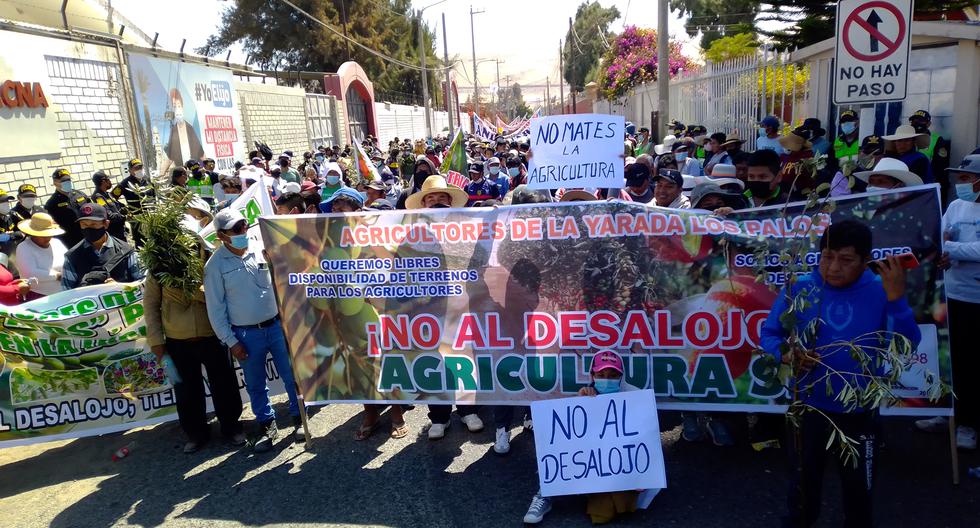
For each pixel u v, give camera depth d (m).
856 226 2.95
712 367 4.24
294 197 6.21
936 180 7.39
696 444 4.70
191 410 5.00
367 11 51.44
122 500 4.39
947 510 3.70
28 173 10.37
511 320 4.47
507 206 4.37
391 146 29.27
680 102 18.27
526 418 5.10
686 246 4.18
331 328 4.75
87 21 14.65
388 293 4.61
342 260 4.63
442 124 66.81
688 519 3.78
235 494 4.38
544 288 4.39
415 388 4.70
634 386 4.35
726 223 4.13
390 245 4.55
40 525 4.14
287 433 5.29
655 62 27.81
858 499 3.14
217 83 18.03
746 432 4.83
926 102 8.40
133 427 5.18
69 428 5.04
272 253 4.71
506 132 35.91
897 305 3.04
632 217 4.22
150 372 5.20
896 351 2.92
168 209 4.82
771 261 4.09
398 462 4.70
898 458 4.27
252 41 48.72
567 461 3.83
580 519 3.87
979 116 7.82
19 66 10.18
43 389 4.96
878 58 5.29
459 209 4.43
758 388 4.19
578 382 4.45
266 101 22.91
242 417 5.67
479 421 5.14
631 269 4.25
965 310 4.20
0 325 4.80
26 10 13.02
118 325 5.07
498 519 3.92
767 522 3.72
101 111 12.39
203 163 14.70
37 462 5.06
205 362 4.98
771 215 4.07
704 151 11.52
